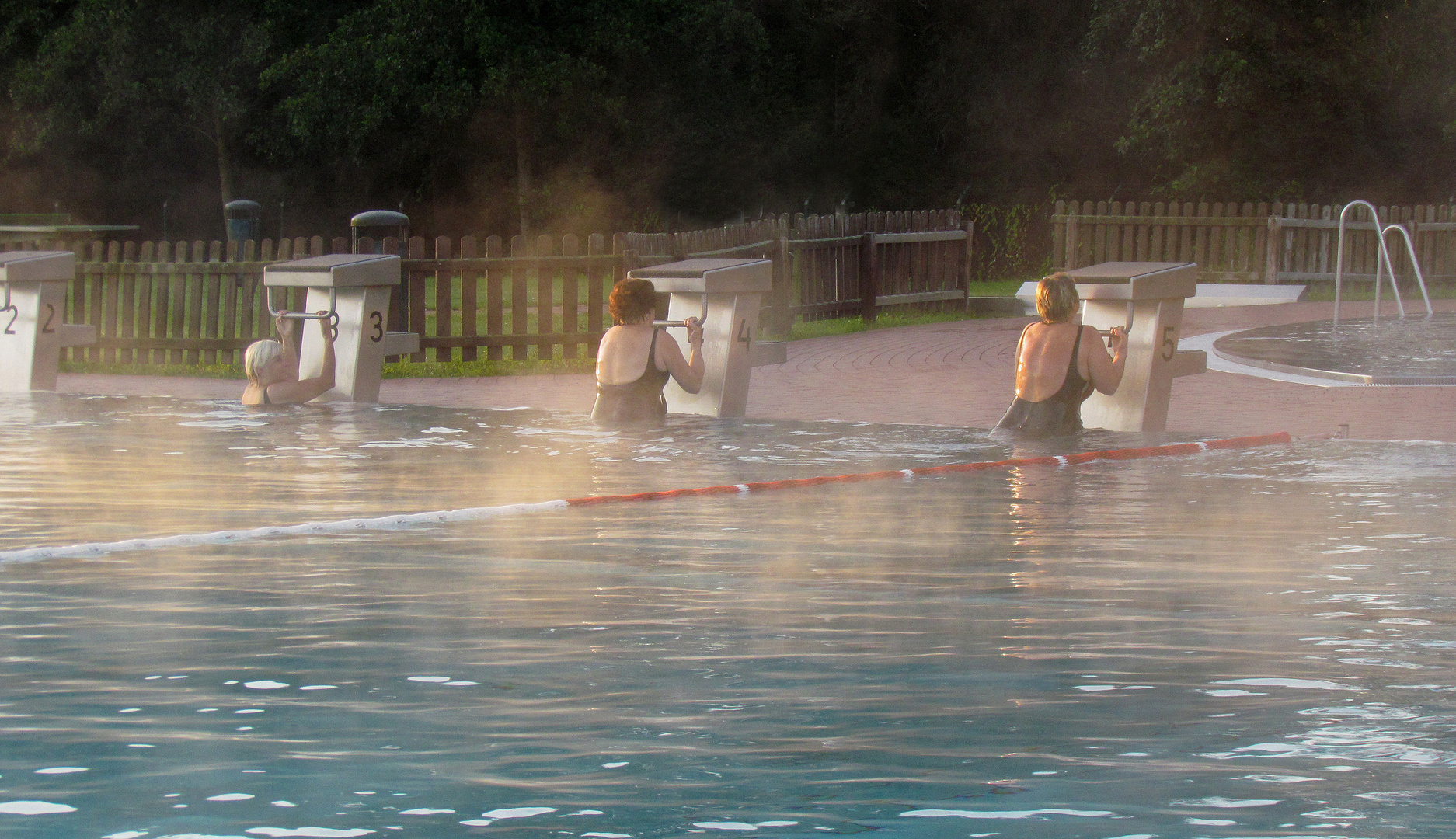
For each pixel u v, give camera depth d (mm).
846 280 22250
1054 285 9156
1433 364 14438
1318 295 27078
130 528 5512
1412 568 4617
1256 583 4383
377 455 8031
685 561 4828
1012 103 43812
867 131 46344
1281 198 36625
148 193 43625
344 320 11406
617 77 40844
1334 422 10758
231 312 17109
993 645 3533
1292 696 3025
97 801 2363
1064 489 6730
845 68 47156
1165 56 35438
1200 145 36188
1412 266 27875
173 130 41125
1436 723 2812
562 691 3096
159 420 9789
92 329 12969
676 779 2469
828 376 14719
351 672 3270
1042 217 38562
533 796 2391
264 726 2818
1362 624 3770
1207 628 3725
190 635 3643
